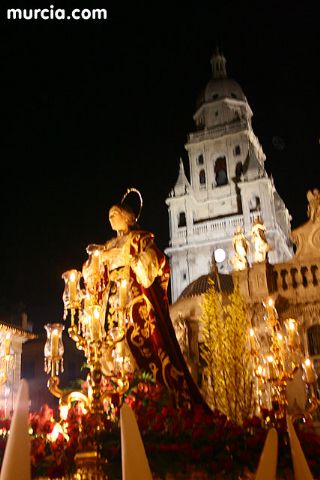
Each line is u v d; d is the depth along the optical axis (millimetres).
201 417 9383
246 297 28812
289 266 29500
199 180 77875
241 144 78000
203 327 26891
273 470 5211
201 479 8227
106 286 12844
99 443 8664
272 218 69062
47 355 10578
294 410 22469
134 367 12453
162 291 12992
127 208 14148
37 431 9781
